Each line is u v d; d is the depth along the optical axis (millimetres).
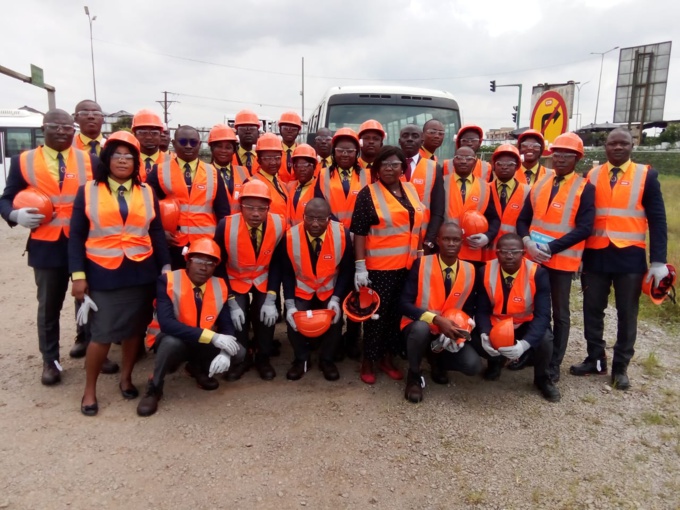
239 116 6070
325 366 4578
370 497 3008
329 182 4934
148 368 4715
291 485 3094
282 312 6113
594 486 3105
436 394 4270
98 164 3793
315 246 4344
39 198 3930
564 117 6156
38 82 14859
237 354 4293
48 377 4293
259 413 3916
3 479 3084
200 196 4633
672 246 8578
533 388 4379
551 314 4383
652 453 3438
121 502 2918
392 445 3516
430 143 5410
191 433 3621
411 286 4219
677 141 40344
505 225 4879
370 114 7137
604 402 4133
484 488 3092
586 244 4422
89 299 3736
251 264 4387
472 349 4180
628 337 4293
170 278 3926
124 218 3805
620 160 4207
